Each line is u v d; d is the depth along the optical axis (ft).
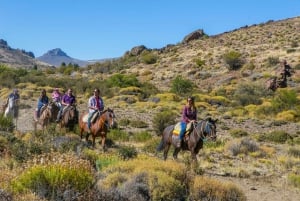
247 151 78.69
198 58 324.39
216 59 312.50
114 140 87.51
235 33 415.03
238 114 156.56
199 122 54.34
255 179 56.70
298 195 49.26
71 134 69.56
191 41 410.93
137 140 89.51
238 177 57.52
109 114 62.18
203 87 250.16
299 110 159.84
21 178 35.24
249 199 45.91
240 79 251.60
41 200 32.48
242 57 305.32
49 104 75.51
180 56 344.49
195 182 40.40
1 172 37.96
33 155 50.85
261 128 130.11
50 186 34.71
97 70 343.87
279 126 136.36
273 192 49.98
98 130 63.16
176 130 55.93
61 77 303.68
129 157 59.67
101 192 35.37
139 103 172.04
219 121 136.46
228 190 40.63
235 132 112.68
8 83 216.33
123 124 118.11
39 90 202.59
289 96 176.04
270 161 70.64
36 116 77.66
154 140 76.33
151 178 38.60
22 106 144.05
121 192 36.32
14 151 51.75
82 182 35.58
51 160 41.75
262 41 358.23
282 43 336.29
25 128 101.35
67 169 36.09
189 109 56.08
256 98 190.19
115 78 224.33
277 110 162.71
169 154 71.77
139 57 370.32
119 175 39.99
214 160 69.05
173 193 38.06
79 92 208.74
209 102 185.88
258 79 242.99
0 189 31.89
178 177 41.06
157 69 312.50
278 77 225.35
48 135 68.03
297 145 99.35
